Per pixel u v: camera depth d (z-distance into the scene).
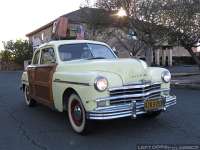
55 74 7.66
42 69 8.58
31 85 9.78
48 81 8.08
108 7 22.45
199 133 6.79
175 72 27.77
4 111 9.95
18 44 48.91
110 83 6.45
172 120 7.94
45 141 6.61
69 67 7.35
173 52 48.34
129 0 21.14
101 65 6.79
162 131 7.00
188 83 16.39
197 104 10.15
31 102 10.42
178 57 48.56
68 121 8.27
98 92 6.34
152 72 7.12
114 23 23.44
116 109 6.36
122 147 6.03
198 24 17.36
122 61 6.87
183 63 48.44
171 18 17.83
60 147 6.20
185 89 14.73
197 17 17.25
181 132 6.89
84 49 8.22
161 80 7.20
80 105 6.78
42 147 6.24
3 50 49.38
